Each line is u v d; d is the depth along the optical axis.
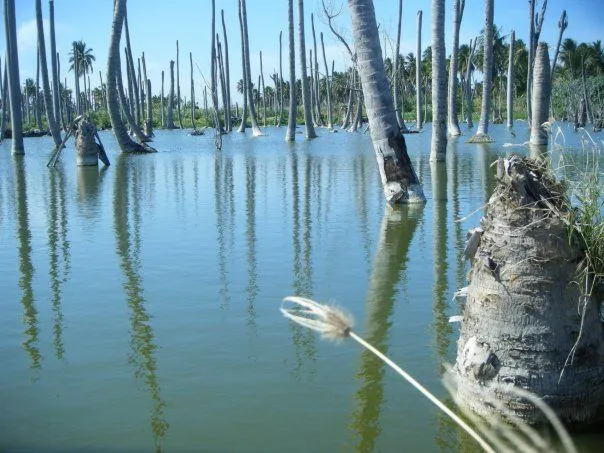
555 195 4.61
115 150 37.72
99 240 10.55
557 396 4.40
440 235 10.30
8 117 92.44
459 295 5.45
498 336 4.50
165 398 4.91
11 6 33.00
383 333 6.07
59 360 5.62
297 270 8.36
